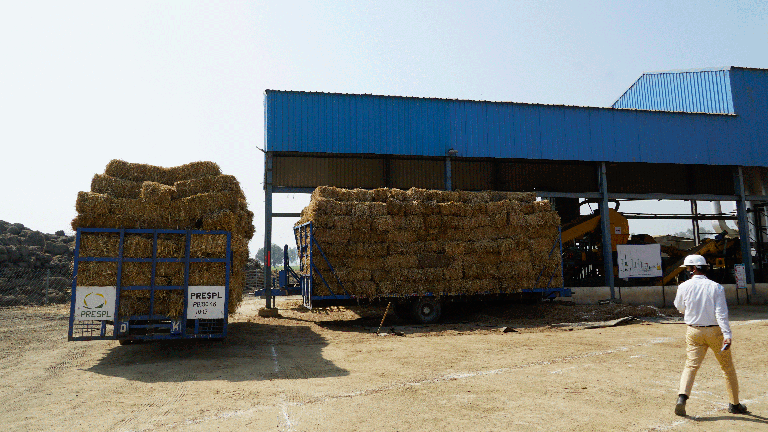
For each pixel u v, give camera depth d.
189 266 8.13
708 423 4.38
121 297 7.89
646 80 23.95
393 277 12.85
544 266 13.87
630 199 19.91
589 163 20.58
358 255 12.73
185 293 8.06
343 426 4.32
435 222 13.24
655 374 6.50
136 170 8.85
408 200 13.38
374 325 12.73
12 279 19.52
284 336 10.52
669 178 22.16
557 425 4.34
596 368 6.92
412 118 17.81
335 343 9.55
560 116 19.11
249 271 33.56
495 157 18.25
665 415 4.63
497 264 13.57
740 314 15.84
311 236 12.54
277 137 16.58
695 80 21.88
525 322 13.25
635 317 13.74
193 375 6.59
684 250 21.14
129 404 5.13
